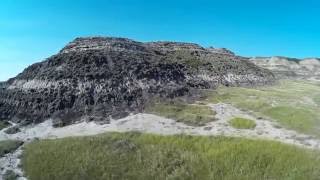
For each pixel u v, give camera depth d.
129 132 48.84
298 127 47.50
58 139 49.25
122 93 64.25
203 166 39.41
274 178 36.34
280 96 69.06
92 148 44.75
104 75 67.38
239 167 38.47
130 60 73.88
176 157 41.34
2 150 47.62
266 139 43.31
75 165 41.81
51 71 70.00
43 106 62.22
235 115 55.25
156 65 75.69
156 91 66.81
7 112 64.06
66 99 62.44
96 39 83.81
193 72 82.62
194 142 44.28
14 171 42.75
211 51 105.88
